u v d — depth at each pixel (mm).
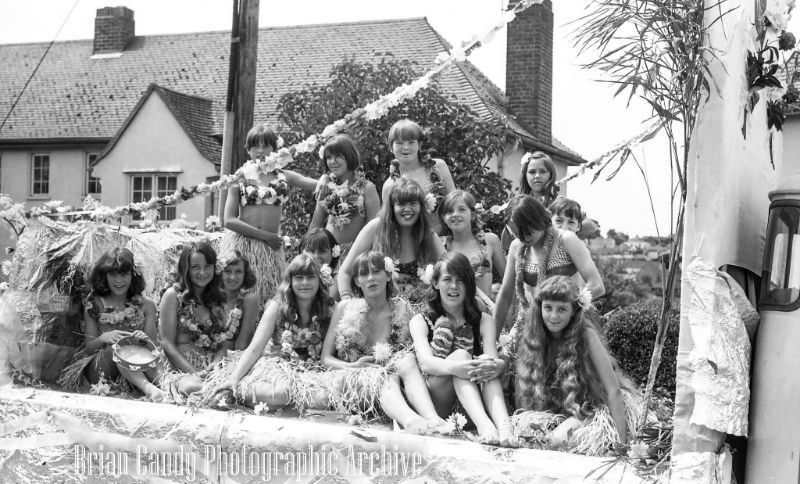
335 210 5207
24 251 4879
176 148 19141
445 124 8234
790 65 3830
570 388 3459
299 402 3955
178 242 5953
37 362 4734
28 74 24016
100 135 21453
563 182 5887
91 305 4820
